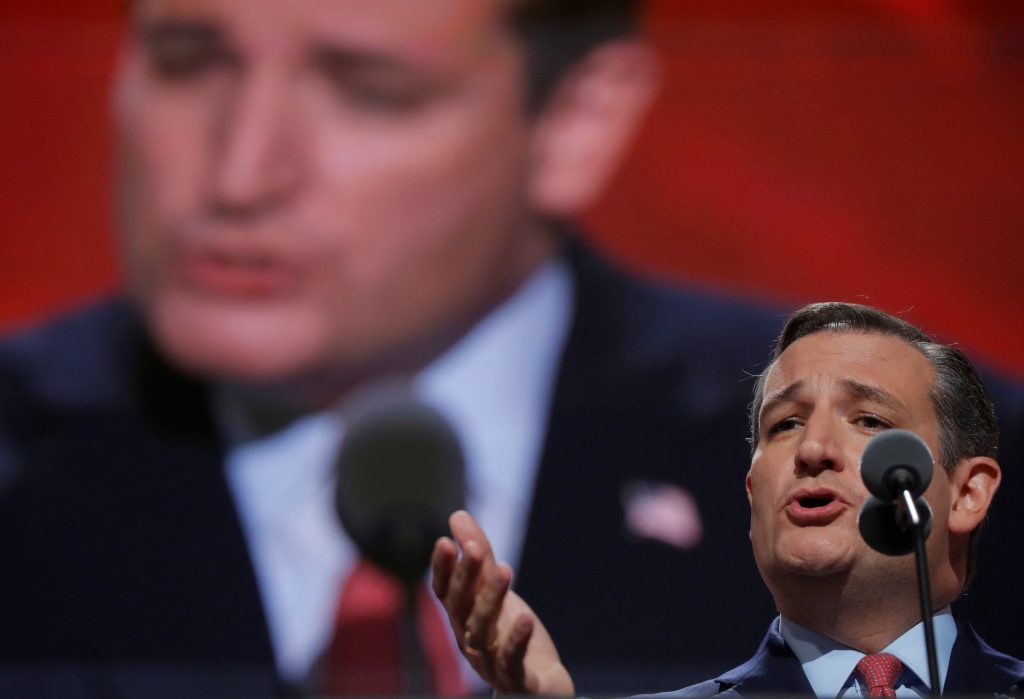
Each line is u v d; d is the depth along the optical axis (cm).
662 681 1268
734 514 1291
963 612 1228
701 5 1338
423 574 1104
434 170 1317
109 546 1295
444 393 1309
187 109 1325
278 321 1313
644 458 1297
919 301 1331
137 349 1316
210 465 1306
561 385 1308
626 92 1338
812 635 637
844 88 1345
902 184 1341
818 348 655
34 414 1306
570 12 1330
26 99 1334
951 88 1347
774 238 1329
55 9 1339
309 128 1320
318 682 1262
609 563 1282
